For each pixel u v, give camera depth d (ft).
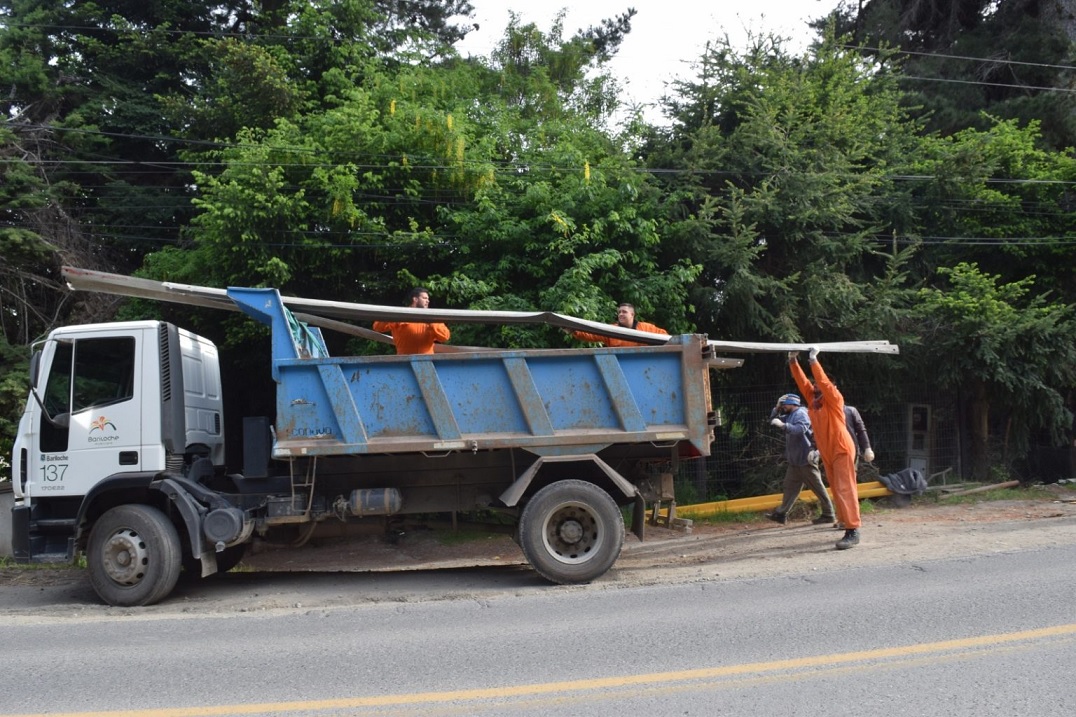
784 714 15.01
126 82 61.62
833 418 32.63
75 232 52.60
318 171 41.81
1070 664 17.40
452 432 27.22
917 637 19.54
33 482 27.45
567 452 27.71
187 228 51.03
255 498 28.73
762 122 44.42
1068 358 45.01
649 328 32.42
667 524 31.24
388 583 29.94
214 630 22.65
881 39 75.61
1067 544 30.76
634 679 17.16
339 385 27.12
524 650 19.52
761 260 45.96
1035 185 50.83
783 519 38.37
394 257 42.93
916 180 49.32
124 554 26.50
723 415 46.50
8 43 58.59
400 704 16.07
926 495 45.88
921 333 46.09
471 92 54.13
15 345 47.44
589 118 57.36
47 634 22.59
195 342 30.50
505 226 40.65
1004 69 70.74
